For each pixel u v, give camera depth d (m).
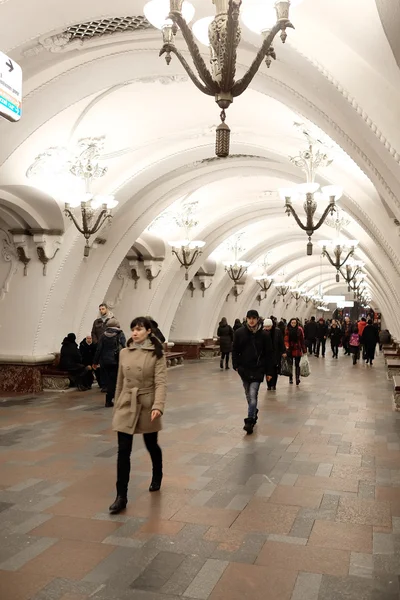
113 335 9.16
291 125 8.95
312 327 22.28
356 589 3.10
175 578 3.22
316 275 39.41
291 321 12.70
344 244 13.99
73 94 7.42
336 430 7.52
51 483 5.02
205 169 12.29
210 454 6.13
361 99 4.87
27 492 4.76
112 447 6.39
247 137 10.16
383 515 4.28
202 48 6.43
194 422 8.01
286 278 33.00
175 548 3.63
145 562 3.42
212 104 9.06
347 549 3.64
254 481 5.14
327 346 38.00
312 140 9.03
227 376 14.66
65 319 12.10
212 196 14.93
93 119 8.91
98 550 3.59
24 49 6.14
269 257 25.95
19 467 5.54
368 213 10.05
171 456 6.04
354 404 9.88
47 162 9.13
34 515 4.21
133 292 16.19
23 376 11.08
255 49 5.82
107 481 5.11
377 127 4.91
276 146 9.91
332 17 4.47
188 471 5.45
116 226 12.42
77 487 4.91
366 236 14.55
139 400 4.51
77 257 11.42
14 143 7.60
